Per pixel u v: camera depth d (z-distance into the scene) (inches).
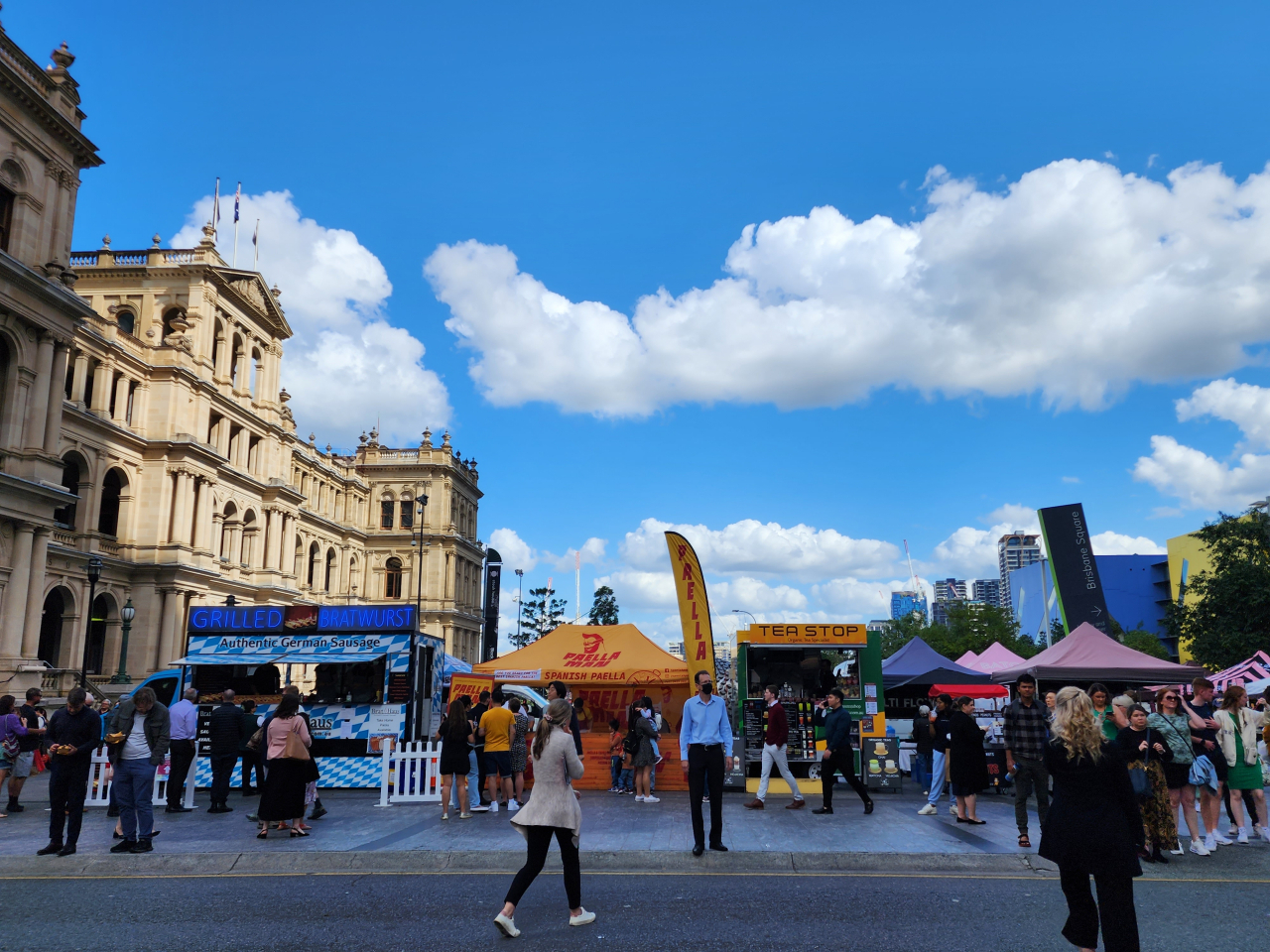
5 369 1224.8
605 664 797.9
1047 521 2177.7
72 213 1326.3
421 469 3198.8
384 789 600.1
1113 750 229.0
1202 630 1739.7
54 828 415.5
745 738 701.9
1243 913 303.9
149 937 280.1
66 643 1617.9
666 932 281.9
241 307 2222.0
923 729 740.0
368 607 737.0
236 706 590.2
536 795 291.0
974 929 284.2
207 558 1966.0
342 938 277.3
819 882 360.5
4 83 1181.7
